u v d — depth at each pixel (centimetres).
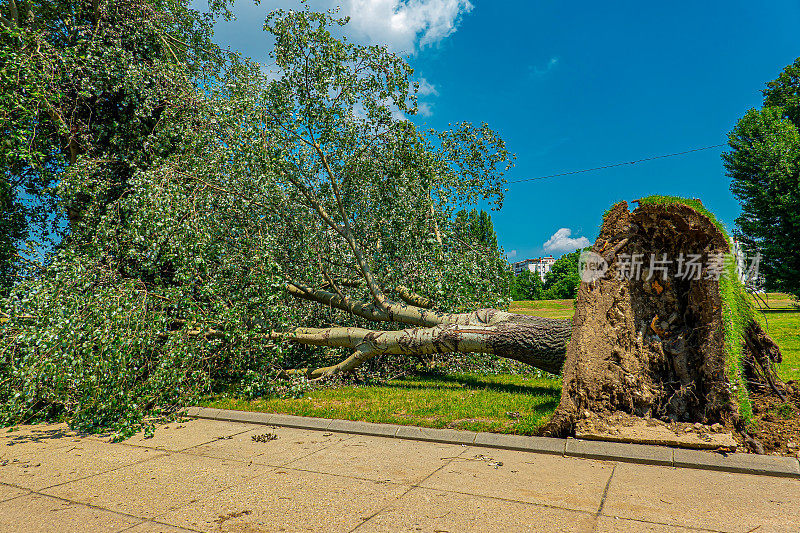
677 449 398
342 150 856
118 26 913
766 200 2380
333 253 857
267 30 836
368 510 298
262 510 301
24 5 970
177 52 1097
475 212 1034
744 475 356
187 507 308
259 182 749
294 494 329
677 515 283
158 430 535
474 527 271
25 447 470
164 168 715
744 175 2519
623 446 411
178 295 674
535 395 651
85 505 314
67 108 868
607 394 474
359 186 904
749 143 2494
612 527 268
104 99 923
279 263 805
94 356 552
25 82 799
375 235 912
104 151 908
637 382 474
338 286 918
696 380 456
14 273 868
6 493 338
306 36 816
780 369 751
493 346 691
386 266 866
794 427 430
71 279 616
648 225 508
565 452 418
